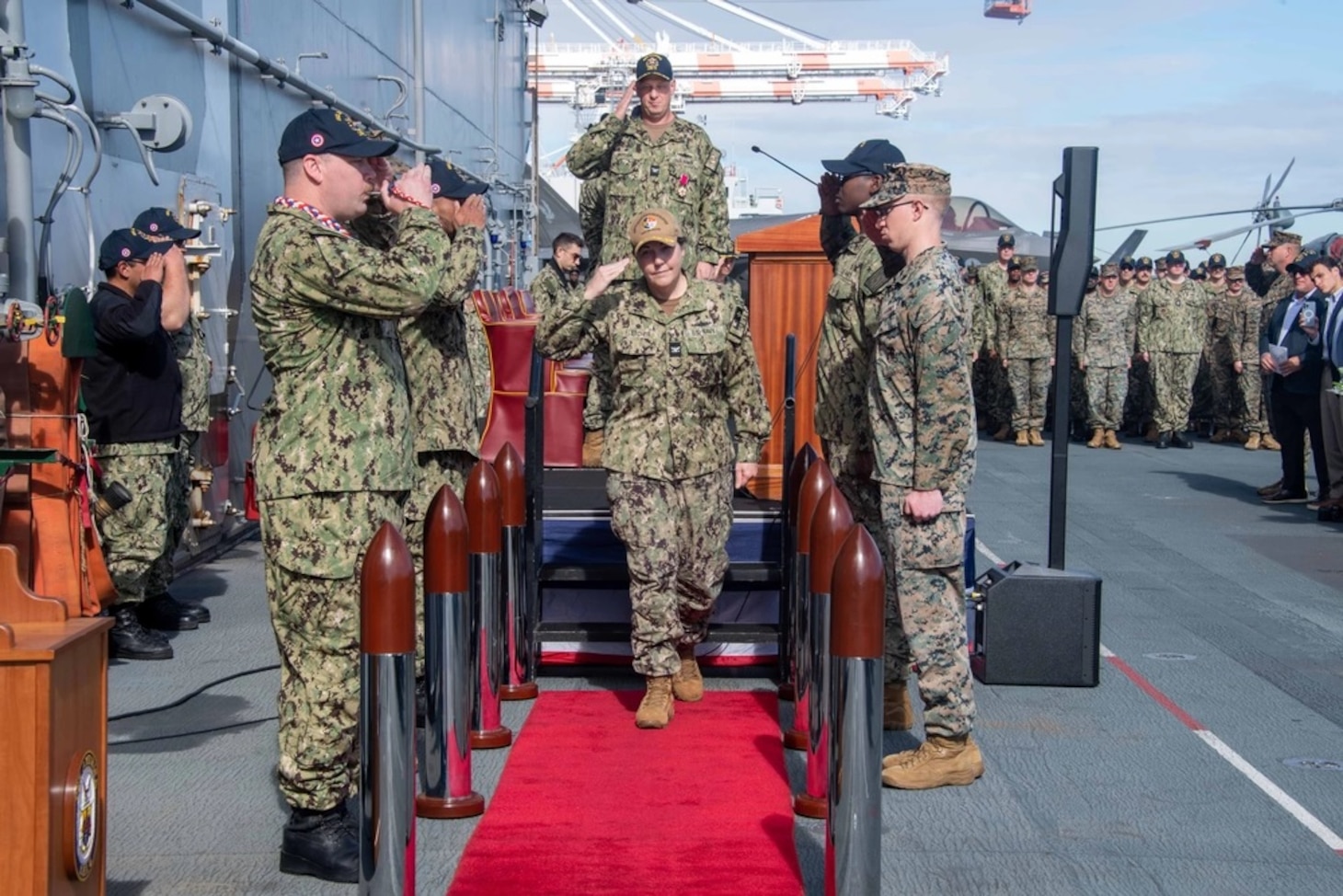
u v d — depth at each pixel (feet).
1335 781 18.02
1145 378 63.05
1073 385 62.54
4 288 19.04
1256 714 20.90
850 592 12.18
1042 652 22.04
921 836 15.94
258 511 14.84
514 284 74.69
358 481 14.03
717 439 19.53
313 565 13.99
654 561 19.15
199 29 29.25
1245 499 43.45
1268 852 15.64
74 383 14.38
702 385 19.25
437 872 14.58
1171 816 16.70
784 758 18.25
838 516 15.88
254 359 34.60
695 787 17.08
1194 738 19.70
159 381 22.80
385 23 46.57
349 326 14.19
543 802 16.53
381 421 14.25
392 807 12.42
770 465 25.82
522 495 21.04
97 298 22.16
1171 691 22.08
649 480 19.11
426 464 19.30
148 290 21.97
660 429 19.12
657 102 23.86
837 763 12.32
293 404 14.03
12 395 14.07
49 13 22.81
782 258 25.86
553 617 22.81
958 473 16.90
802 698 18.53
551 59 195.31
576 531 23.02
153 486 22.89
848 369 19.54
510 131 75.87
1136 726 20.24
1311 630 26.32
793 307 25.94
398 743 12.41
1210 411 65.10
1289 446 42.70
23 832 11.34
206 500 30.83
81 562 14.15
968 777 17.62
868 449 19.45
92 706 12.33
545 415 28.60
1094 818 16.60
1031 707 21.07
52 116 19.77
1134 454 56.59
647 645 19.43
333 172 14.30
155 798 16.92
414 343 18.97
